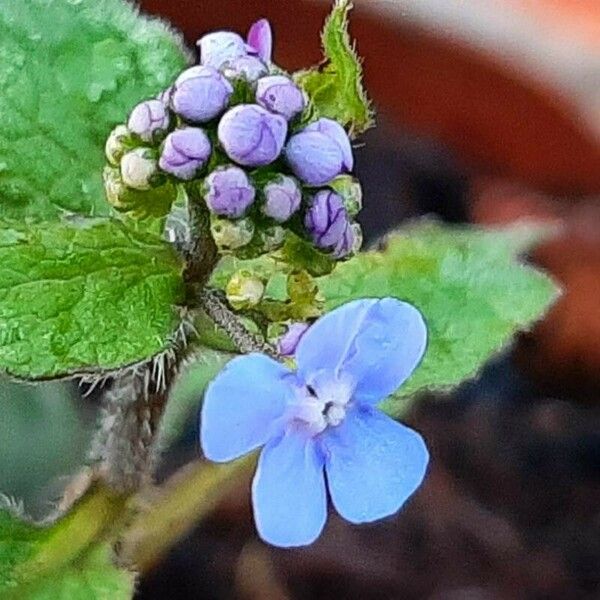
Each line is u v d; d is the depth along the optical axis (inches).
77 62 2.8
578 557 4.6
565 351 4.9
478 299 3.3
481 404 4.8
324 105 2.6
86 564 2.9
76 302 2.4
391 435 2.4
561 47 4.9
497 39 4.8
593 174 5.0
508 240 3.4
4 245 2.4
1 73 2.8
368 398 2.4
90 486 2.9
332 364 2.3
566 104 4.9
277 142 2.4
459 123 5.0
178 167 2.4
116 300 2.4
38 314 2.4
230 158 2.4
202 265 2.5
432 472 4.7
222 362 3.1
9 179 2.8
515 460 4.7
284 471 2.3
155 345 2.4
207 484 3.4
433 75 4.8
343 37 2.6
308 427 2.3
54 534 2.9
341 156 2.4
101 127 2.8
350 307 2.3
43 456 4.0
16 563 2.8
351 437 2.4
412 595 4.5
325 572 4.5
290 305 2.6
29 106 2.8
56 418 4.0
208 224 2.5
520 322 3.3
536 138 5.0
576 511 4.7
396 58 4.8
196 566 4.4
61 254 2.4
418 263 3.3
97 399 4.0
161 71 2.9
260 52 2.6
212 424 2.1
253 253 2.5
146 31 2.9
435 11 4.7
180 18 4.5
